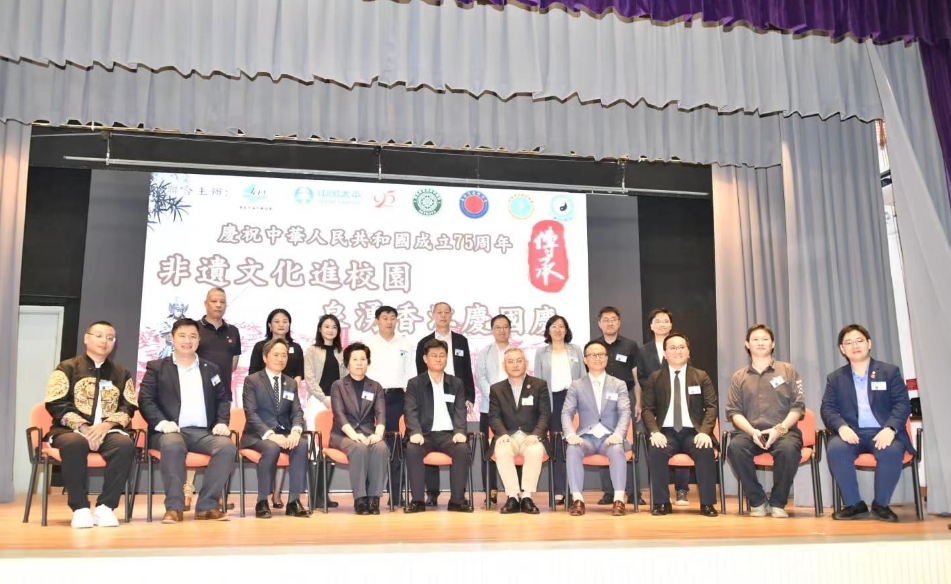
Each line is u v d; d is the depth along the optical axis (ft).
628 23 13.83
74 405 13.82
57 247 23.11
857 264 16.58
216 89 15.47
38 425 13.79
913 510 15.15
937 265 14.21
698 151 17.15
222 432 14.69
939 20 14.43
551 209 23.56
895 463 13.75
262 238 22.17
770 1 13.42
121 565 8.96
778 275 19.97
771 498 14.75
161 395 14.70
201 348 17.38
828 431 15.08
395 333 19.24
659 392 16.17
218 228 21.99
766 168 20.52
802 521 13.74
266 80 15.72
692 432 15.89
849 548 10.16
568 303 23.27
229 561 9.10
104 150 21.68
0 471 17.24
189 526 13.05
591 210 24.34
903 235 14.46
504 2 12.55
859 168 16.98
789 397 15.38
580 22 13.60
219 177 22.15
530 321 23.02
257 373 15.84
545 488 22.18
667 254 25.21
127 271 22.40
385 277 22.56
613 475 15.39
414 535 11.54
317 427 16.44
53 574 8.86
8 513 15.43
